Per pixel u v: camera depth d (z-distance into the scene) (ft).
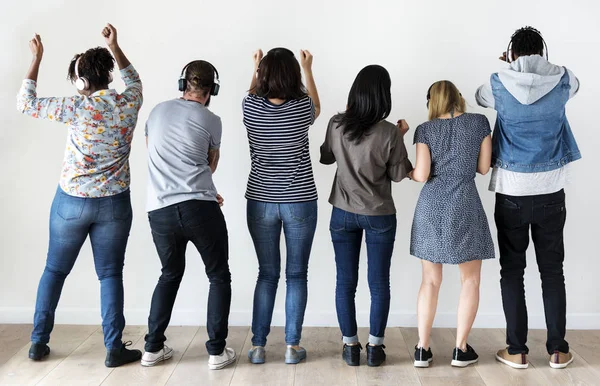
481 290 11.46
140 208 11.35
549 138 9.37
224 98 11.09
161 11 10.97
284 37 10.98
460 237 9.31
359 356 9.81
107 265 9.64
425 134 9.41
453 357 9.75
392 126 9.25
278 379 9.15
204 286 11.54
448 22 10.90
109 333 9.58
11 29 10.97
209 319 9.46
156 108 9.33
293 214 9.37
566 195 11.18
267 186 9.39
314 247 11.40
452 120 9.36
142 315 11.55
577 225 11.22
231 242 11.43
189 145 9.12
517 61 9.34
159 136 9.12
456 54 10.94
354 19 10.93
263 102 9.27
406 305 11.51
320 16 10.94
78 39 11.00
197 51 11.03
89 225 9.46
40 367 9.51
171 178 9.09
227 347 10.46
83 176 9.29
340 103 11.07
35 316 9.75
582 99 10.96
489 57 10.93
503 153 9.62
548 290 9.77
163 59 11.04
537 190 9.48
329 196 10.54
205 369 9.52
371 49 10.97
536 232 9.79
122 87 11.10
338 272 9.81
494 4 10.85
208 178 9.36
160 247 9.32
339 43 10.97
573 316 11.41
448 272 11.38
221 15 10.97
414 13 10.89
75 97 9.12
